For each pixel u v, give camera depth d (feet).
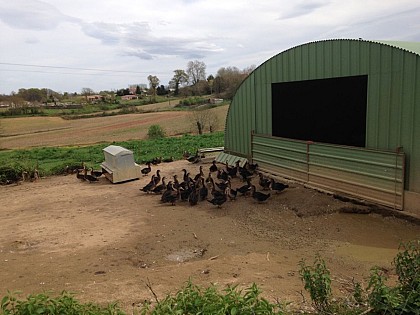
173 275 23.61
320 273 15.01
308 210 35.53
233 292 11.97
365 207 34.63
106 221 37.40
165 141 114.11
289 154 46.73
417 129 30.68
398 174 32.50
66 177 63.72
